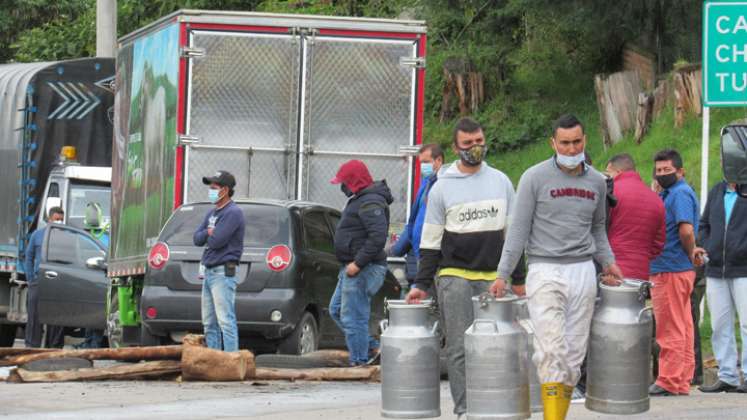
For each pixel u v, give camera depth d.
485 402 17.67
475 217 19.33
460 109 63.16
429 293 24.09
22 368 28.86
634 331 17.95
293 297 30.78
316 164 34.47
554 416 18.02
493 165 59.44
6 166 47.28
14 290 46.47
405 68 34.59
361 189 29.02
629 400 18.00
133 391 25.97
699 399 24.42
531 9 57.28
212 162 33.97
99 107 47.22
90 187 45.41
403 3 66.19
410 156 34.62
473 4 62.97
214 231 28.64
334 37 34.38
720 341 25.94
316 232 32.56
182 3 74.25
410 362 18.39
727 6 26.84
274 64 34.19
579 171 18.25
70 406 23.36
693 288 25.53
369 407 23.48
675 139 48.59
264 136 34.22
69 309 40.38
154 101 35.53
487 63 63.81
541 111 61.38
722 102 26.88
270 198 34.19
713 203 25.98
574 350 18.27
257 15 34.00
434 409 18.58
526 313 18.95
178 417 21.77
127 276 36.66
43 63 49.28
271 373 28.39
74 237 40.84
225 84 33.97
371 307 33.72
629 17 54.97
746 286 25.42
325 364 29.61
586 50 62.94
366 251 28.69
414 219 27.56
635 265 23.55
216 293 28.73
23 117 46.28
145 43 36.72
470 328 17.88
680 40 55.91
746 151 22.16
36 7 95.50
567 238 18.20
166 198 34.06
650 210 23.53
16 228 46.38
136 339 36.62
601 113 53.69
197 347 27.95
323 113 34.47
